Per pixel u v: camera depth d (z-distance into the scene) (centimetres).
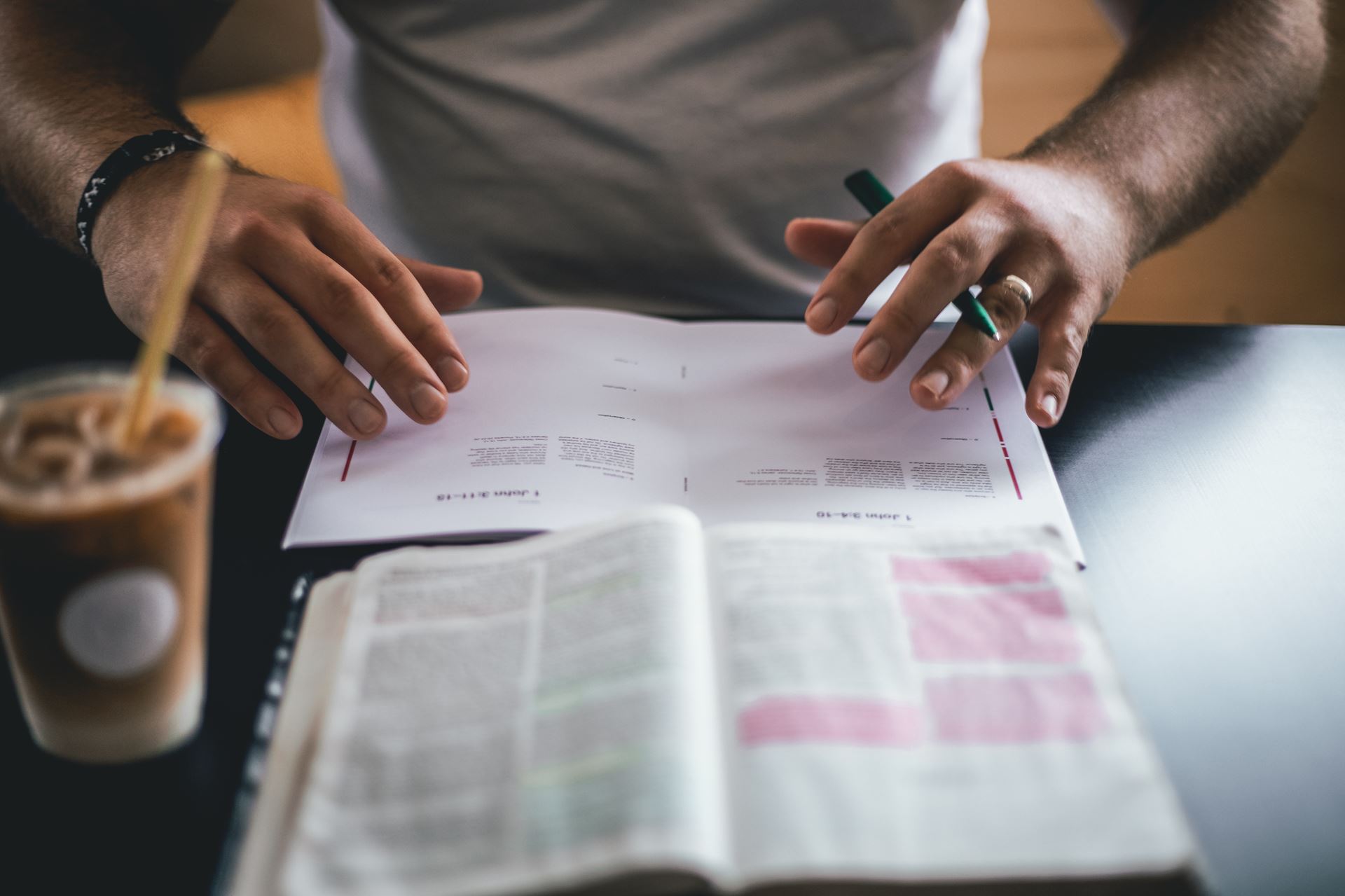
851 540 46
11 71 80
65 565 33
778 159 88
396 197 92
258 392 56
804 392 63
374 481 54
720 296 92
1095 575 49
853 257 64
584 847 32
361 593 43
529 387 62
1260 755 40
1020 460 56
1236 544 51
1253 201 194
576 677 38
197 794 37
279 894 31
